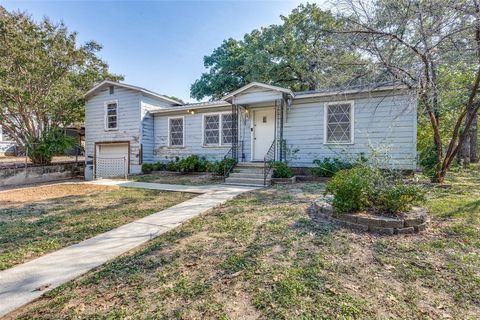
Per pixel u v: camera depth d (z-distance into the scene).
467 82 8.04
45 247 3.31
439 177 7.17
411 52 6.07
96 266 2.77
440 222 3.97
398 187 4.04
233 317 1.90
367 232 3.61
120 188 8.08
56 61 12.29
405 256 2.84
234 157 10.65
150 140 13.44
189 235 3.65
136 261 2.86
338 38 6.35
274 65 16.41
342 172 4.57
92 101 14.21
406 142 8.34
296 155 10.10
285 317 1.88
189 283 2.38
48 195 7.18
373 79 6.79
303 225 3.93
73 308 2.06
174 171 12.48
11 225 4.25
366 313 1.91
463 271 2.50
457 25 5.35
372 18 6.02
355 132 9.09
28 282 2.45
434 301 2.05
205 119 12.27
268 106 10.84
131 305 2.07
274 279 2.40
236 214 4.67
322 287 2.26
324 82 8.56
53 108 12.81
